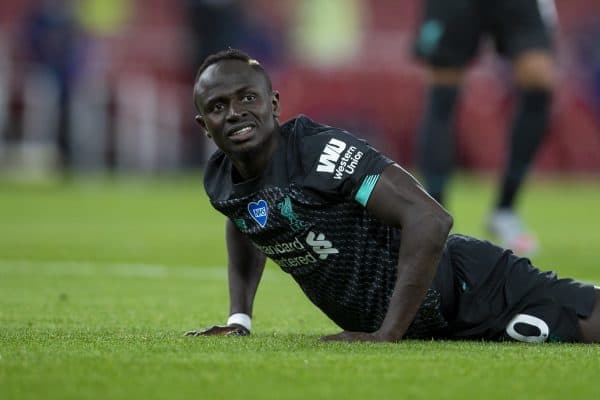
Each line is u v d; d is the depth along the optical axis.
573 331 14.23
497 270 14.45
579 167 65.31
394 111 63.38
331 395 10.15
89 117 63.47
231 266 15.41
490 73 63.22
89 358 11.92
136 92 64.44
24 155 62.25
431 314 14.29
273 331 16.19
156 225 41.03
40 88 62.22
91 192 57.91
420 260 13.32
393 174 13.45
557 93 63.94
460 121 63.25
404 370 11.29
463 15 28.61
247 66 13.53
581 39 65.56
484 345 13.65
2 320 17.42
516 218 29.47
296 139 13.77
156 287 23.16
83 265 27.69
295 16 71.06
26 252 30.86
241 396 10.09
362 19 74.81
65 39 62.22
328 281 14.27
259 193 13.77
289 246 14.02
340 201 13.64
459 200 52.84
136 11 74.31
